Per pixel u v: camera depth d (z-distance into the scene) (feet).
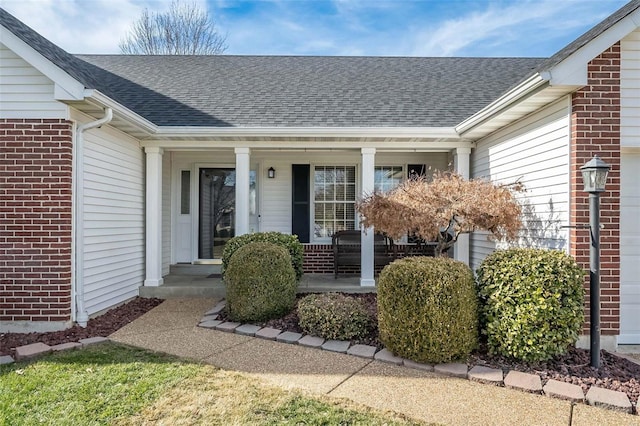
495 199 16.24
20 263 15.92
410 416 9.46
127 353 13.35
